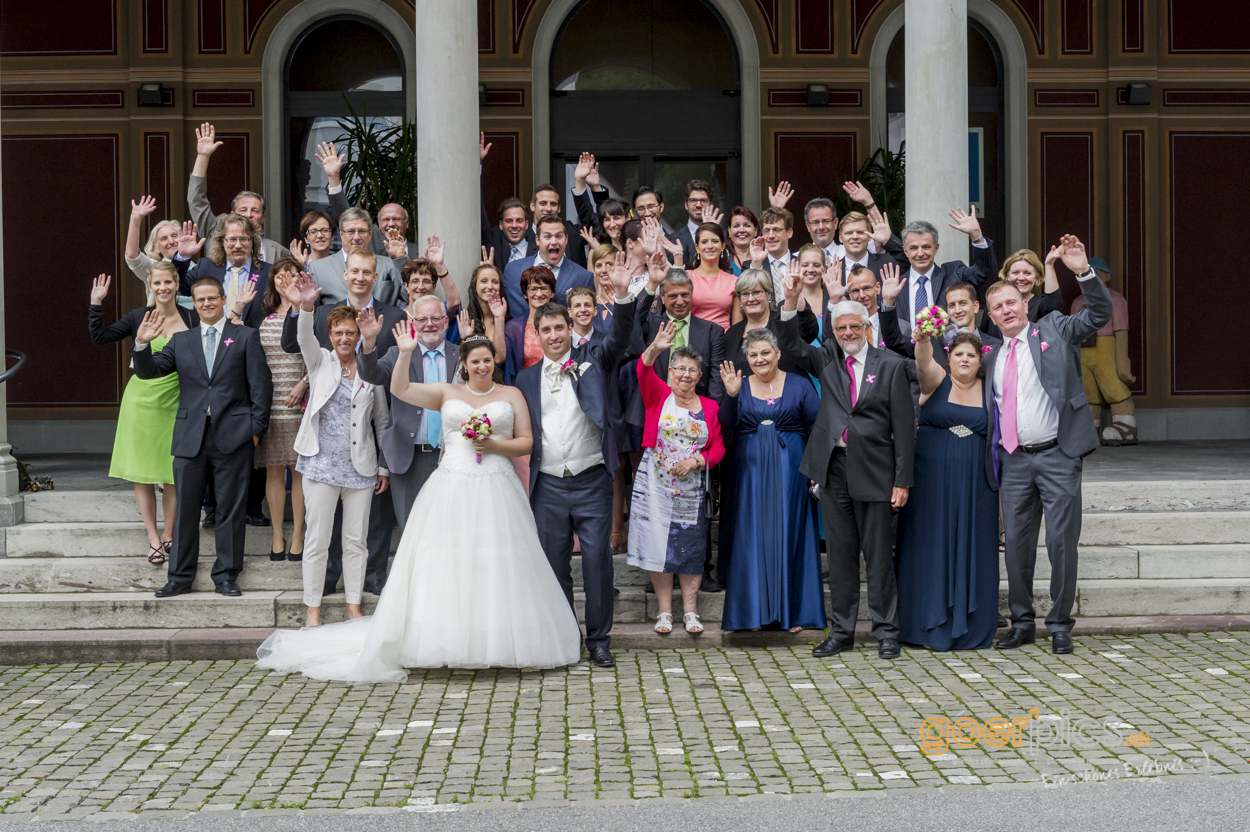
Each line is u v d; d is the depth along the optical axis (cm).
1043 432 597
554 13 1095
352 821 394
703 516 619
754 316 637
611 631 633
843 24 1109
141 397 657
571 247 802
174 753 464
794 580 626
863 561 684
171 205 1085
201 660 612
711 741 471
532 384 600
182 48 1084
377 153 1009
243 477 648
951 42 751
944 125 751
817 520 634
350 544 629
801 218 1109
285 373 654
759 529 619
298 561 669
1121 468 834
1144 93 1107
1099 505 730
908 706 514
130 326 681
